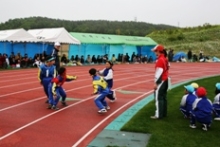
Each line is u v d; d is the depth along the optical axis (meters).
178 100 11.62
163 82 8.42
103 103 9.84
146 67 29.75
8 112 9.24
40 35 28.61
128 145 6.27
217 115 8.75
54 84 9.64
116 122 8.26
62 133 7.25
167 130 7.43
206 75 23.88
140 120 8.37
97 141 6.55
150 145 6.25
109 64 11.02
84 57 33.84
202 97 7.61
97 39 34.03
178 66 32.41
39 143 6.48
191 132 7.32
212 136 7.04
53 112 9.40
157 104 8.55
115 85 16.44
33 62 26.69
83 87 15.08
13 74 20.45
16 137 6.84
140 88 15.55
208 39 70.06
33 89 14.06
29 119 8.46
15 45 29.91
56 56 10.92
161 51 8.40
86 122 8.33
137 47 39.56
